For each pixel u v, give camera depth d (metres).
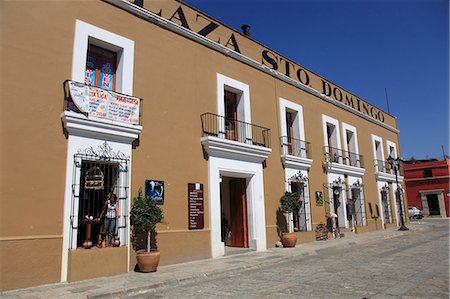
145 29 10.61
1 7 7.73
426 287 6.47
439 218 33.81
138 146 9.76
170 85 11.02
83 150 8.52
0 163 7.25
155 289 7.37
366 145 22.88
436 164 35.41
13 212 7.28
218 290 6.97
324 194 17.30
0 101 7.42
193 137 11.42
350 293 6.19
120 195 9.11
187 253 10.43
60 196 7.98
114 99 9.23
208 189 11.57
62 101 8.36
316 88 18.66
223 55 13.20
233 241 13.74
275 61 15.93
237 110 13.88
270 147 14.54
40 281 7.39
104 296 6.66
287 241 13.62
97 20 9.42
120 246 8.77
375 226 21.36
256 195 13.37
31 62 8.00
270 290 6.71
